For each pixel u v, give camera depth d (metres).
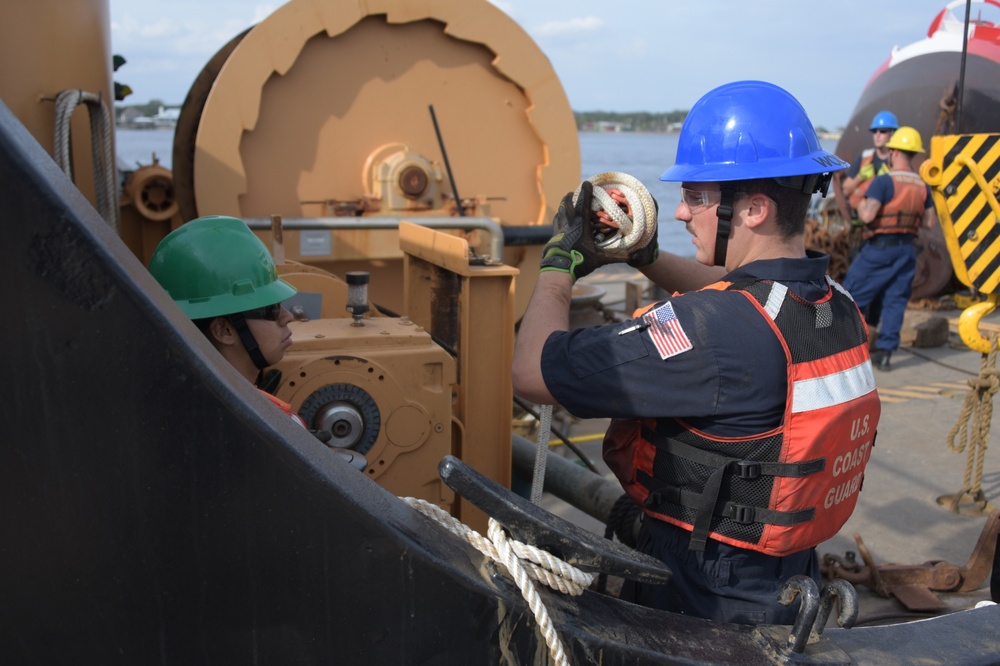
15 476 0.84
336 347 2.29
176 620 0.92
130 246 4.77
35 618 0.88
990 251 3.82
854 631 1.37
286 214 4.87
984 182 3.73
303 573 0.96
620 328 1.51
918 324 7.70
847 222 9.14
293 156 4.84
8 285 0.81
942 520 4.06
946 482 4.49
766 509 1.48
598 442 5.00
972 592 3.36
